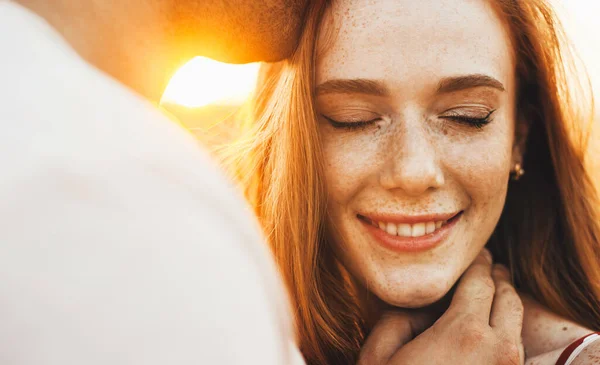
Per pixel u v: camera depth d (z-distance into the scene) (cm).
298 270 170
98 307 41
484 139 151
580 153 192
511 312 158
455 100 147
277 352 49
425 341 149
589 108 193
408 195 150
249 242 55
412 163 144
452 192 152
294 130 160
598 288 193
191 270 45
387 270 158
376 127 151
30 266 41
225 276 46
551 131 186
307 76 153
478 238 160
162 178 50
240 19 114
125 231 44
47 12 74
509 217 196
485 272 168
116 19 82
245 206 59
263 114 186
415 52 144
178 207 48
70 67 56
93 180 45
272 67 186
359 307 183
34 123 48
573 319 193
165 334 42
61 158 45
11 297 40
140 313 42
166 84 99
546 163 193
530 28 168
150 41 90
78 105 52
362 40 146
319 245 173
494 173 154
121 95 57
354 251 161
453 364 144
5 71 53
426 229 155
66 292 41
